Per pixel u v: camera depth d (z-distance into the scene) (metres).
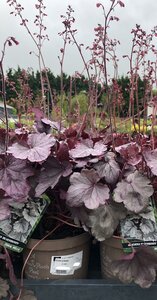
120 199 0.52
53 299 0.54
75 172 0.56
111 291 0.54
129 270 0.51
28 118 0.99
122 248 0.55
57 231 0.61
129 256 0.49
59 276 0.57
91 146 0.59
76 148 0.58
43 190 0.54
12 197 0.52
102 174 0.56
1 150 0.61
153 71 0.73
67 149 0.55
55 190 0.59
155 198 0.60
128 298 0.54
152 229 0.54
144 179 0.53
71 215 0.57
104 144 0.62
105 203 0.54
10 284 0.54
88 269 0.65
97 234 0.53
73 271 0.58
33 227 0.54
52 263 0.56
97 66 0.78
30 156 0.52
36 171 0.57
